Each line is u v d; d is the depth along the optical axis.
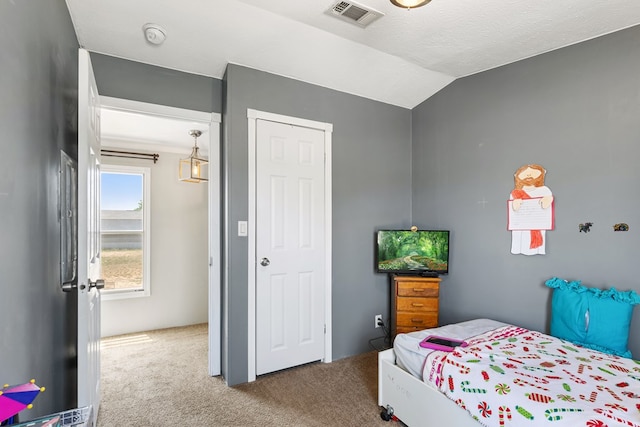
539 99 2.53
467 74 2.98
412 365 1.98
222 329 2.73
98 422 2.08
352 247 3.17
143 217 4.07
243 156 2.61
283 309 2.79
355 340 3.18
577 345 2.05
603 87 2.21
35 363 1.26
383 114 3.38
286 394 2.43
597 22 2.10
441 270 2.99
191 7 2.02
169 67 2.57
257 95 2.68
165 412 2.19
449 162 3.16
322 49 2.52
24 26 1.16
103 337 3.77
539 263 2.51
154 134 3.63
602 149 2.21
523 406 1.41
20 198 1.12
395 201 3.44
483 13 2.08
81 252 1.51
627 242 2.09
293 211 2.84
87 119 1.55
